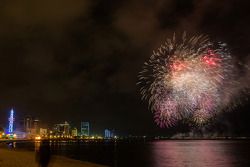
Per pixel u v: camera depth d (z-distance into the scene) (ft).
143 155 329.31
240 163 236.22
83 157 275.39
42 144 75.46
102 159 257.55
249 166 214.69
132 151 418.51
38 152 74.95
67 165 126.72
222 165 221.05
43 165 72.64
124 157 292.20
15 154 164.45
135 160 257.34
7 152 180.86
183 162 243.40
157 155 329.31
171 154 348.59
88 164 137.69
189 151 414.41
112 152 384.47
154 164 224.12
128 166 204.13
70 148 504.02
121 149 482.28
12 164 108.99
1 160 120.88
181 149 478.59
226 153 366.02
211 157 296.30
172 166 211.41
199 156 313.12
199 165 220.64
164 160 260.62
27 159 130.21
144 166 207.62
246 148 501.56
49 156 73.36
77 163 139.85
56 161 143.84
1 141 527.40
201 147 552.00
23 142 584.81
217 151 410.31
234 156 313.12
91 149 476.13
